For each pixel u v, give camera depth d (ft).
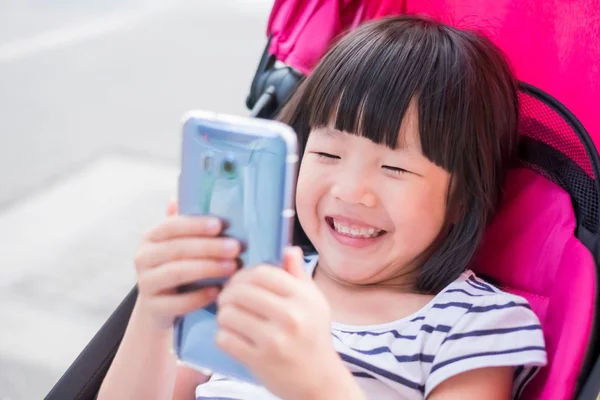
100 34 10.84
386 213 2.46
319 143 2.54
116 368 2.16
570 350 2.37
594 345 2.40
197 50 10.34
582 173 2.78
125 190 6.98
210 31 11.12
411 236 2.50
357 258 2.57
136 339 2.07
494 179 2.72
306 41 3.29
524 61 2.95
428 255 2.71
